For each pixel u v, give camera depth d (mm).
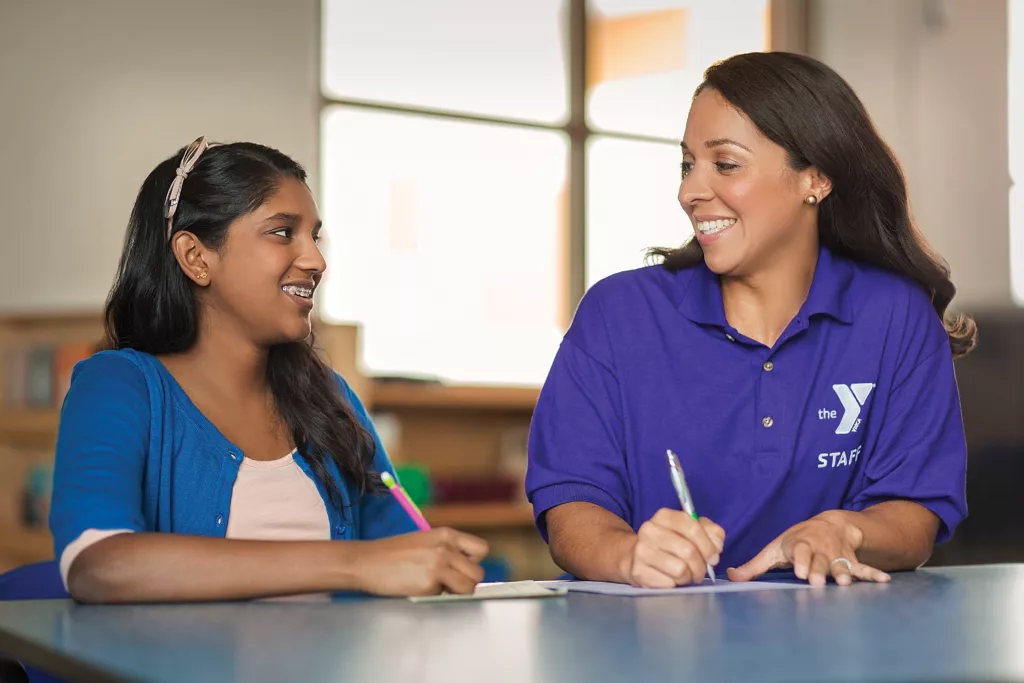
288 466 1493
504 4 5074
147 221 1491
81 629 952
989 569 1455
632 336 1608
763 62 1521
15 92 4375
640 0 5371
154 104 4508
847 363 1586
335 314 4719
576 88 5207
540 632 908
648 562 1233
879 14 5406
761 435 1550
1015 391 5117
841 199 1593
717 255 1546
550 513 1522
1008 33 5180
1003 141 5199
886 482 1556
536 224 5125
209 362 1490
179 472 1402
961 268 5211
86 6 4449
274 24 4637
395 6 4852
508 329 5059
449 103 4961
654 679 705
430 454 4633
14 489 3855
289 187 1490
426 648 833
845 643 831
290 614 1027
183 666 771
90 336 3900
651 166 5391
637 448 1581
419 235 4887
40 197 4398
